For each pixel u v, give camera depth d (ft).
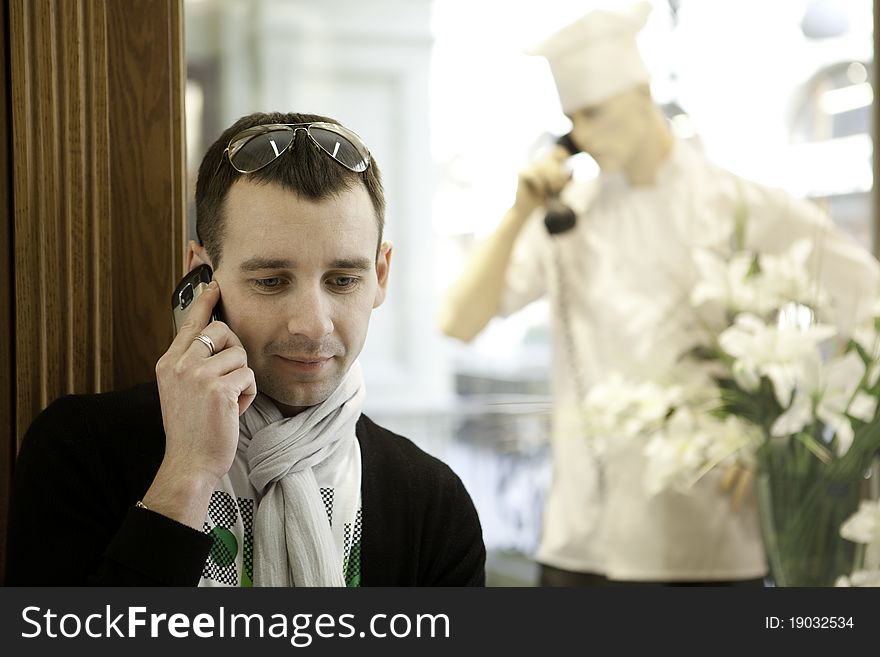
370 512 2.69
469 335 4.88
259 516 2.51
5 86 2.93
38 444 2.54
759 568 4.55
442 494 2.83
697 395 4.32
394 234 4.88
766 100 4.74
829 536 3.94
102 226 3.03
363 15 4.82
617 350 4.60
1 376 2.98
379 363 4.85
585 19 4.77
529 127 4.88
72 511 2.50
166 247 3.12
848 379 3.86
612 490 4.61
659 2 4.77
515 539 4.79
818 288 4.40
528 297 4.84
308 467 2.56
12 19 2.87
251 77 4.73
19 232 2.91
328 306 2.41
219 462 2.33
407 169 4.91
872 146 4.62
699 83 4.77
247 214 2.36
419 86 4.92
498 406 4.82
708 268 4.23
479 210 4.91
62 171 2.96
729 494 4.51
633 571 4.58
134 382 3.11
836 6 4.67
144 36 3.07
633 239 4.70
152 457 2.58
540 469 4.78
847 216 4.67
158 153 3.10
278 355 2.42
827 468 3.93
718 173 4.72
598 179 4.80
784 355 3.89
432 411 4.86
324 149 2.39
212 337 2.38
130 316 3.10
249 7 4.71
